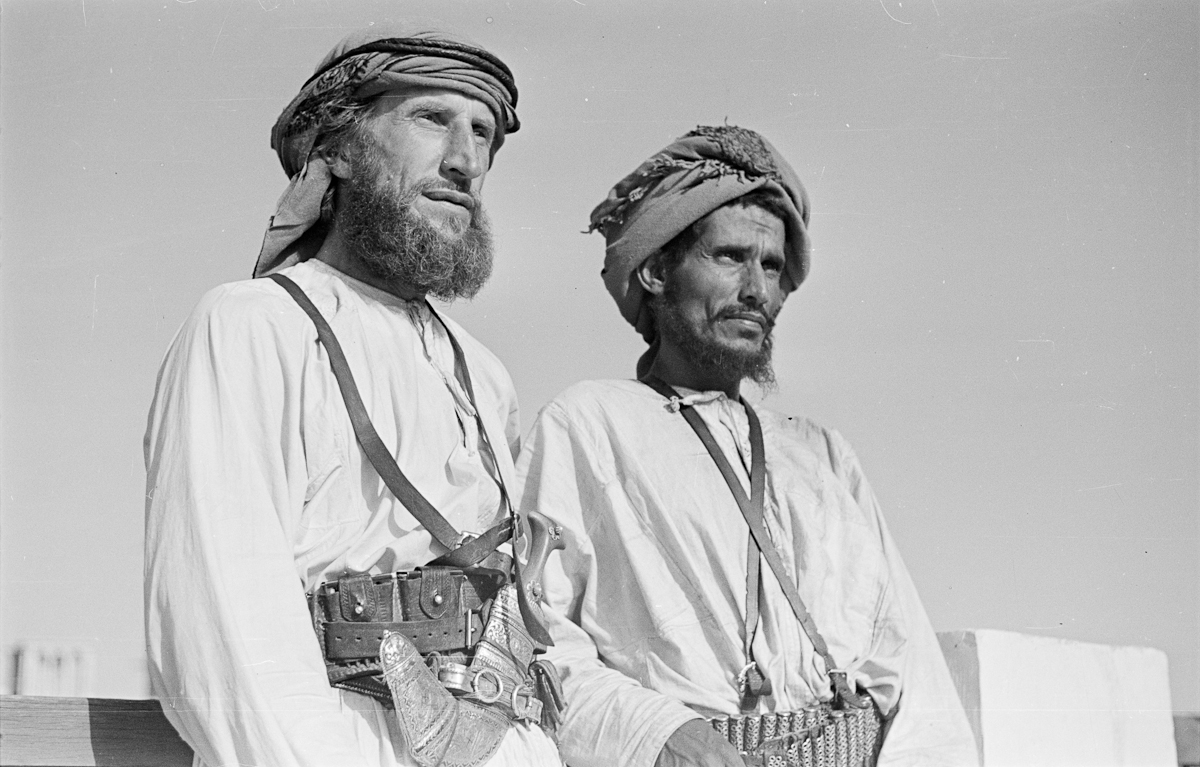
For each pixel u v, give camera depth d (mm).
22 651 4516
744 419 4309
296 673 2904
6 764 2977
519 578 3316
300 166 3510
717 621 3873
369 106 3475
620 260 4320
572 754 3648
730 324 4223
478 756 3074
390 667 3014
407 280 3457
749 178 4250
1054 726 4328
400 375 3352
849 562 4137
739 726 3738
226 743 2818
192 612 2865
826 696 3904
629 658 3861
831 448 4418
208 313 3174
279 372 3164
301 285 3385
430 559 3240
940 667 4172
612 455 4051
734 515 4043
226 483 2986
